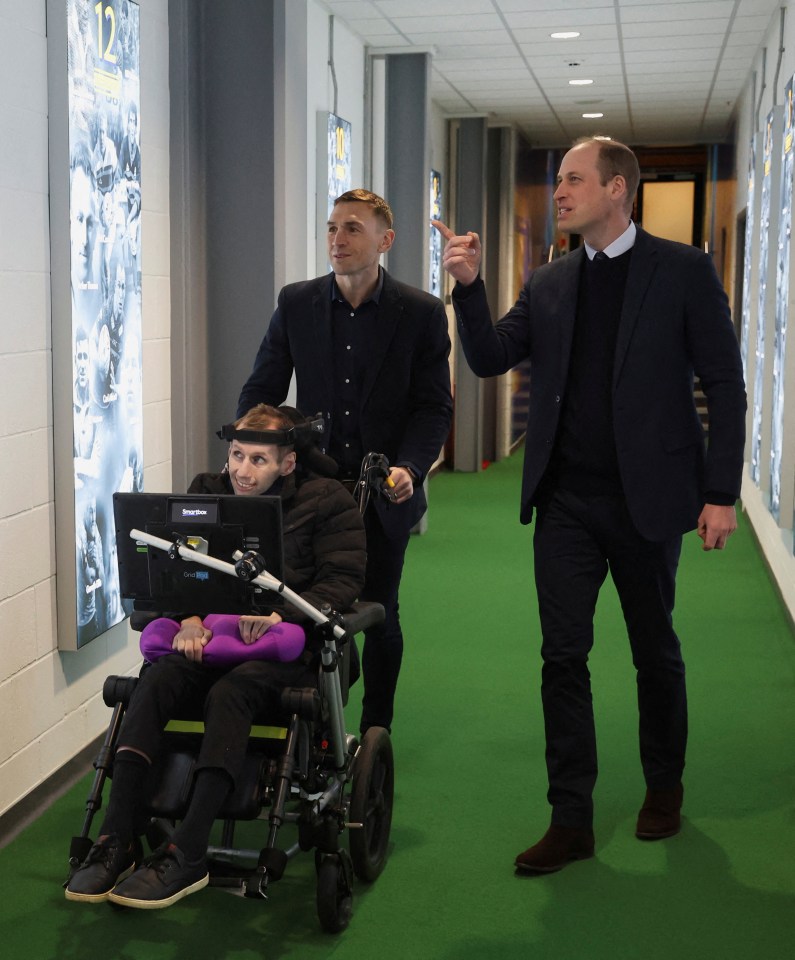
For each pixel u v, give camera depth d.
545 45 8.33
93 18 3.55
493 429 12.80
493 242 12.58
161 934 2.71
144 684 2.59
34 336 3.35
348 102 7.94
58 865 3.06
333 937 2.71
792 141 5.99
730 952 2.66
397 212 8.25
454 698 4.56
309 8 6.91
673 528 2.96
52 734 3.53
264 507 2.49
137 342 4.00
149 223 4.26
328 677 2.65
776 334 6.64
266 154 4.47
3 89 3.13
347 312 3.37
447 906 2.86
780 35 7.13
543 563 3.07
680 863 3.10
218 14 4.43
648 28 7.81
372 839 3.01
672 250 2.97
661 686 3.22
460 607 6.12
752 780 3.71
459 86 10.08
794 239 5.76
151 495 2.55
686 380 3.00
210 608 2.57
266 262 4.52
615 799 3.54
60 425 3.50
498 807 3.48
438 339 3.42
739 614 6.01
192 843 2.39
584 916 2.82
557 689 3.05
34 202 3.33
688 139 14.23
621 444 2.94
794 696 4.61
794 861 3.12
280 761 2.52
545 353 3.05
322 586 2.76
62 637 3.57
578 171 2.94
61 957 2.60
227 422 4.60
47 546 3.48
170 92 4.41
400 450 3.36
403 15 7.42
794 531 5.66
